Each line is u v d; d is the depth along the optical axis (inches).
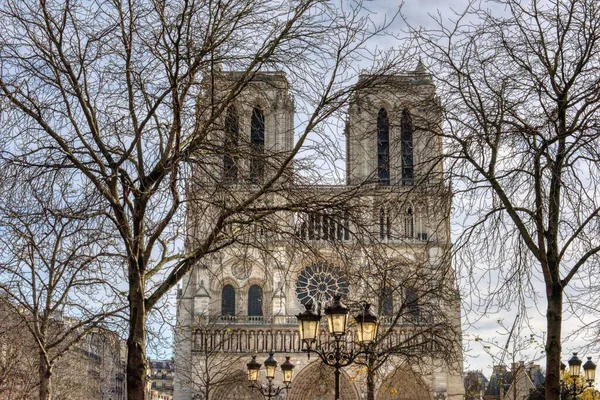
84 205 932.0
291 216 1031.0
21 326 1486.2
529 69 1019.3
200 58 918.4
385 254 1123.3
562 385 1897.1
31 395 2105.1
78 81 932.6
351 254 1029.2
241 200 1005.2
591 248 1011.3
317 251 998.4
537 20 1051.9
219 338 4037.9
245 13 952.3
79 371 2503.7
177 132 907.4
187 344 3956.7
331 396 4028.1
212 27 961.5
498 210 1031.0
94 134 911.0
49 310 1440.7
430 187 1082.1
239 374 3567.9
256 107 1015.6
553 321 973.8
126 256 932.0
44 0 921.5
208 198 936.9
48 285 1440.7
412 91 1038.4
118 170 911.0
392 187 1114.7
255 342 4153.5
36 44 919.7
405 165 1156.5
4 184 909.2
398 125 1090.7
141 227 909.8
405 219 1122.0
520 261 1027.3
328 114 957.8
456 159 1066.1
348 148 1201.4
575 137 992.2
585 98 1016.2
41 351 1455.5
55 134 895.1
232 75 1002.7
